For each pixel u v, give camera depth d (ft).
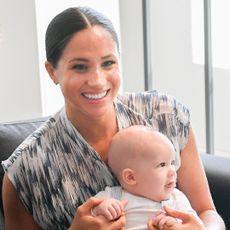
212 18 9.36
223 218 4.76
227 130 10.26
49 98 8.94
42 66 8.67
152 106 4.12
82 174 3.82
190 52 10.32
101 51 3.44
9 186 3.89
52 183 3.79
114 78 3.55
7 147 4.69
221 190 4.74
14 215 3.98
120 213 3.53
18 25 8.60
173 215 3.58
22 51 8.70
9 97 9.00
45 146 3.82
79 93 3.51
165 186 3.80
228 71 9.95
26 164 3.80
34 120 5.08
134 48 10.80
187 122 4.21
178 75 10.67
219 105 10.21
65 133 3.81
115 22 10.13
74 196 3.79
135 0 10.45
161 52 10.88
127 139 3.81
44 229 4.00
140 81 10.93
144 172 3.76
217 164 4.99
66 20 3.47
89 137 3.86
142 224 3.73
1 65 8.84
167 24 10.61
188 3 10.11
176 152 4.13
